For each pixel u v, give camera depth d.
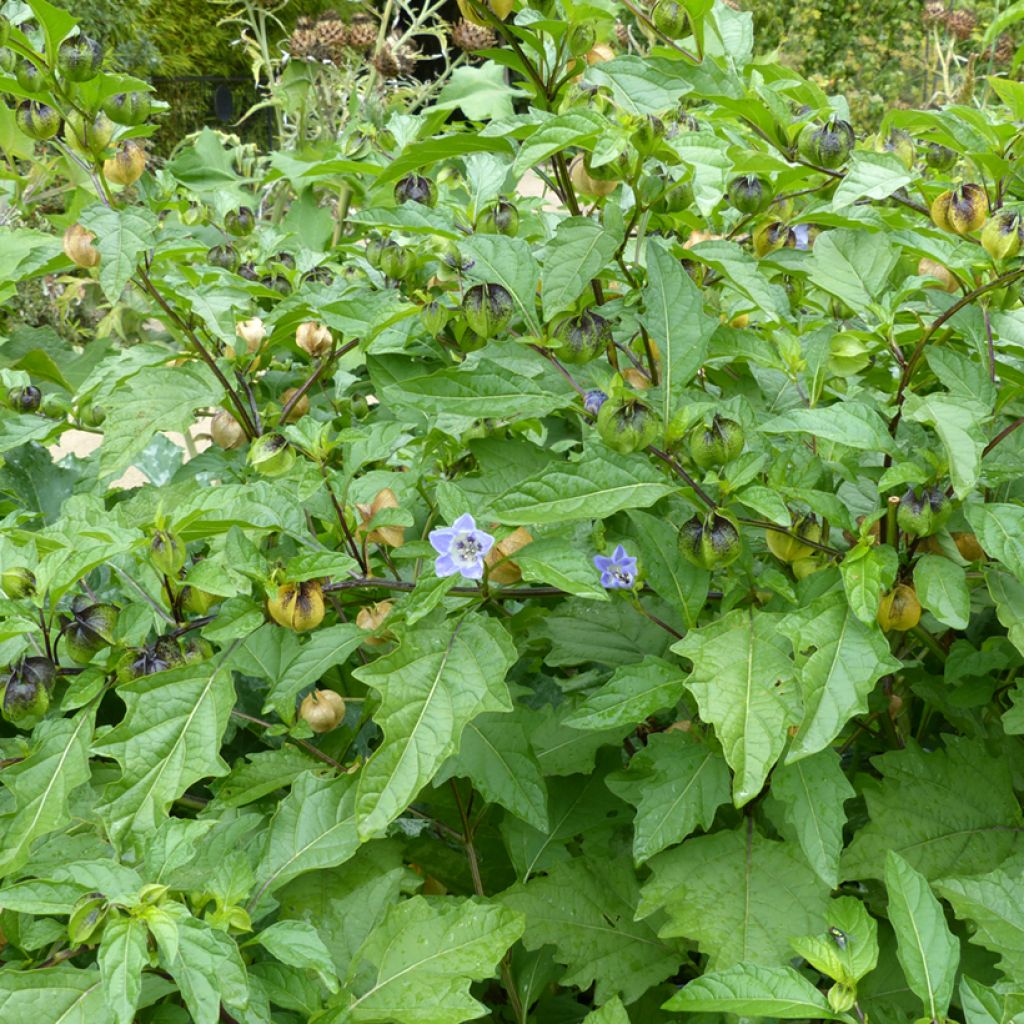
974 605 0.69
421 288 0.75
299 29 1.71
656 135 0.55
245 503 0.59
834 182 0.69
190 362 0.74
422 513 0.72
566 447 0.75
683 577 0.57
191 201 1.06
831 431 0.50
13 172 0.94
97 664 0.54
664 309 0.54
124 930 0.41
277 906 0.52
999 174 0.64
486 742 0.60
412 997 0.50
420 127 0.87
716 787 0.58
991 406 0.56
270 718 0.74
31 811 0.51
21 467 0.87
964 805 0.64
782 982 0.46
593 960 0.61
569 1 0.57
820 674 0.50
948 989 0.45
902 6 4.20
